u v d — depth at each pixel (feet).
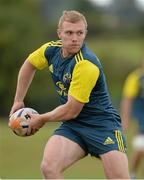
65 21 72.90
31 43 561.84
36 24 579.48
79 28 72.69
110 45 631.15
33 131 76.43
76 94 72.69
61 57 75.25
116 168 74.95
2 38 550.36
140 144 119.96
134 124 216.33
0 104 538.47
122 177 74.95
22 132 76.13
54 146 74.90
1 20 558.97
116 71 547.08
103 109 76.23
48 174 73.87
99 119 76.02
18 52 552.82
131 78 119.85
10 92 540.93
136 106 119.96
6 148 203.10
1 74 541.75
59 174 74.23
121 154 75.51
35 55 78.84
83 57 73.05
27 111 76.69
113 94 506.48
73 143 75.66
